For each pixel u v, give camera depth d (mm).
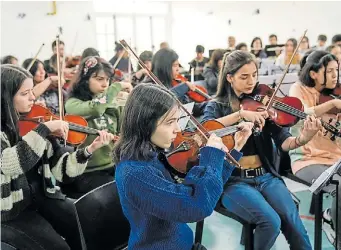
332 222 1688
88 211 1259
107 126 2031
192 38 7527
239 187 1672
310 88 2180
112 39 7484
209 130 1690
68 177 1636
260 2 6199
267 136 1825
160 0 7574
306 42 4121
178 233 1146
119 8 7449
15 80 1410
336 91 2180
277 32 6020
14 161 1351
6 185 1393
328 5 5180
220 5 6918
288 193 1726
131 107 1104
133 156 1087
